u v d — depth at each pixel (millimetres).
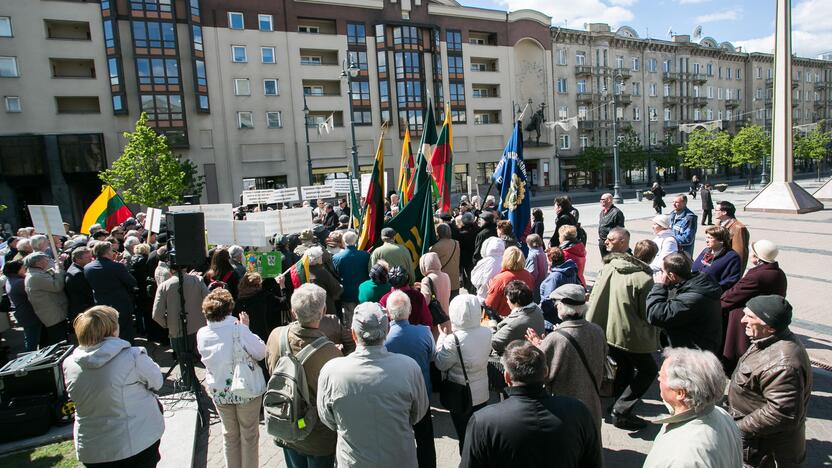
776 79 20672
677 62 59219
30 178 32344
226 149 37281
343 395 2818
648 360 4453
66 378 3174
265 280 5863
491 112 49156
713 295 3938
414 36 42781
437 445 4605
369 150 42125
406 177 9508
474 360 3764
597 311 4637
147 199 29703
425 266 5562
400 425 2852
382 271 5023
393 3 42562
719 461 2045
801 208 19891
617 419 4547
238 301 5160
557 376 3449
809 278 9664
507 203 8844
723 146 48781
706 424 2129
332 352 3332
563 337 3463
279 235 8078
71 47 32656
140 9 33531
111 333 3271
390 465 2816
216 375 3771
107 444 3160
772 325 2885
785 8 19812
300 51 40625
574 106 53031
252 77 38125
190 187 32188
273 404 3205
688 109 60906
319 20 40812
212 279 6383
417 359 3691
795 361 2777
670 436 2172
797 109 73000
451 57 45594
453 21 45656
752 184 50094
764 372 2836
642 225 19453
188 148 35750
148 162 29828
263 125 38562
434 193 9930
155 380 3393
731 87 64875
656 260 6402
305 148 39875
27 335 7098
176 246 5230
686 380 2139
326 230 11062
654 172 59250
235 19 37438
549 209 30516
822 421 4484
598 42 53250
